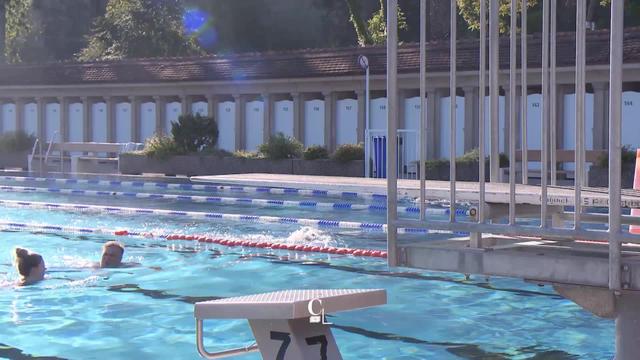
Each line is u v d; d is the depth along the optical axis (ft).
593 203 12.99
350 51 74.28
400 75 68.80
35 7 158.10
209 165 69.67
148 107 84.89
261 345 9.94
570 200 13.05
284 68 76.38
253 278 26.45
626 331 12.46
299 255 31.30
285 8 160.35
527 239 15.87
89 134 88.12
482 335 18.34
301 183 15.90
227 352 10.36
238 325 19.42
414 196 14.74
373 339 18.03
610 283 11.39
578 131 12.39
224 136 80.89
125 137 86.17
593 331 18.58
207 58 82.12
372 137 62.44
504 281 24.82
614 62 11.07
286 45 159.02
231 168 68.59
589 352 16.78
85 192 58.39
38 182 67.15
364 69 70.69
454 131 13.14
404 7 131.95
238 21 157.69
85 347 17.62
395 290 23.80
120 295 23.61
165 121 84.12
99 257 31.19
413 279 25.57
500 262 12.71
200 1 156.35
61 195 57.57
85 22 163.43
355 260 29.81
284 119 77.71
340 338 18.12
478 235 13.16
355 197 54.39
